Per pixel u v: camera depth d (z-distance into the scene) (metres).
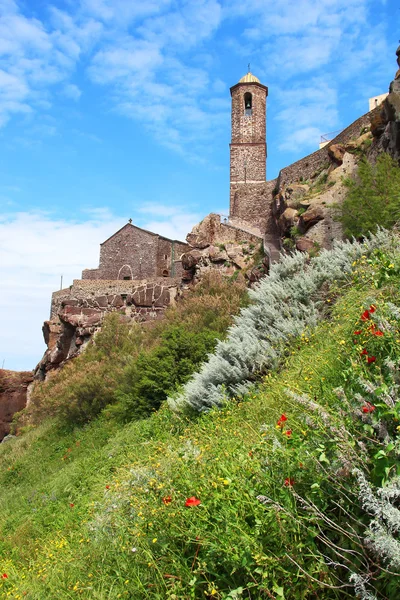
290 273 13.69
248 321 11.98
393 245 9.93
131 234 44.06
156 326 24.80
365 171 15.91
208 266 30.30
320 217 18.44
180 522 4.65
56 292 39.66
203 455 5.55
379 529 3.32
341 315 9.28
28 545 9.02
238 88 45.78
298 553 3.72
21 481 15.70
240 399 9.53
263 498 3.81
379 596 3.45
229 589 3.96
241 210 39.03
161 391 14.44
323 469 3.90
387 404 3.92
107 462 11.28
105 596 4.89
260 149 44.47
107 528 6.27
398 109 16.67
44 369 36.41
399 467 3.53
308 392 6.20
